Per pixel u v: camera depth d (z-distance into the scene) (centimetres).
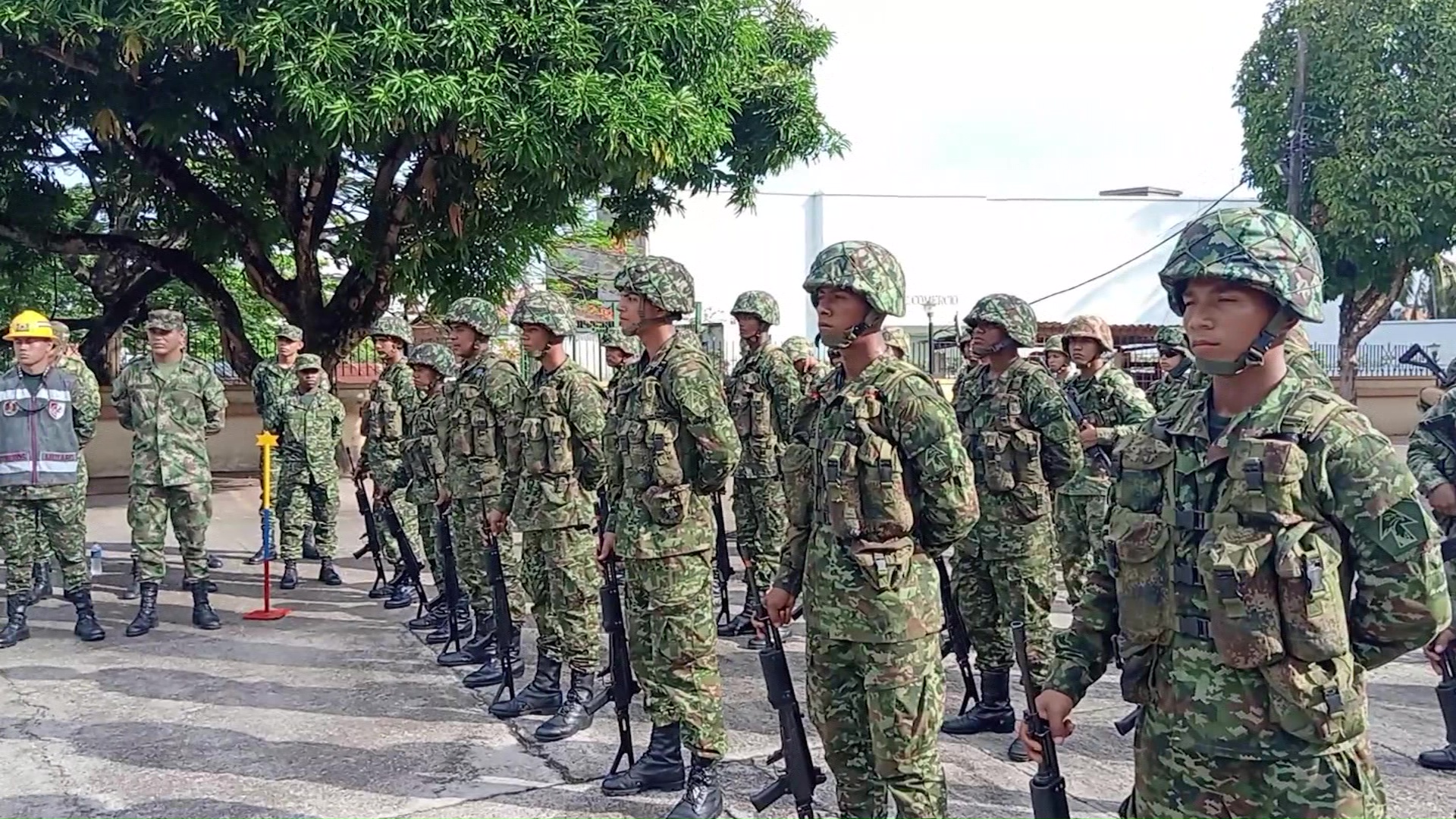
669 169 1088
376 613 789
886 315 329
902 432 321
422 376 727
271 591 870
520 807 431
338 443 934
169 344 733
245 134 1192
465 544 636
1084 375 650
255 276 1338
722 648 688
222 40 923
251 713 553
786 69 1366
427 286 1328
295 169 1277
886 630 317
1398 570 205
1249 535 214
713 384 423
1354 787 211
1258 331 215
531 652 671
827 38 1506
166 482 724
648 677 425
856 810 340
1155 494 233
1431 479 460
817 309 334
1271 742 212
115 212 1606
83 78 1072
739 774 467
